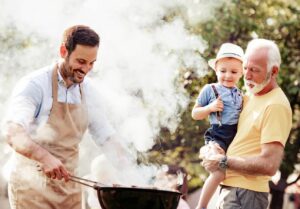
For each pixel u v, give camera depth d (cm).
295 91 905
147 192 362
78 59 417
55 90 429
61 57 428
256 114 421
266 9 943
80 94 442
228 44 462
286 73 912
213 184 431
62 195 436
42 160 400
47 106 427
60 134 432
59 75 430
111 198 365
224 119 446
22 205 430
